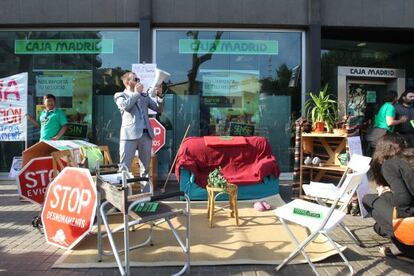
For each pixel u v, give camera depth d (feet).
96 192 13.14
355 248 14.60
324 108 21.85
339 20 26.04
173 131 26.86
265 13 25.77
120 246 14.47
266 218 18.06
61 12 25.70
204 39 26.73
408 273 12.51
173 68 26.68
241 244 14.67
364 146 26.17
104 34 26.84
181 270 12.50
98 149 18.54
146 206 12.58
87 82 27.02
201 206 19.95
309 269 12.79
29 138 26.94
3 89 23.09
